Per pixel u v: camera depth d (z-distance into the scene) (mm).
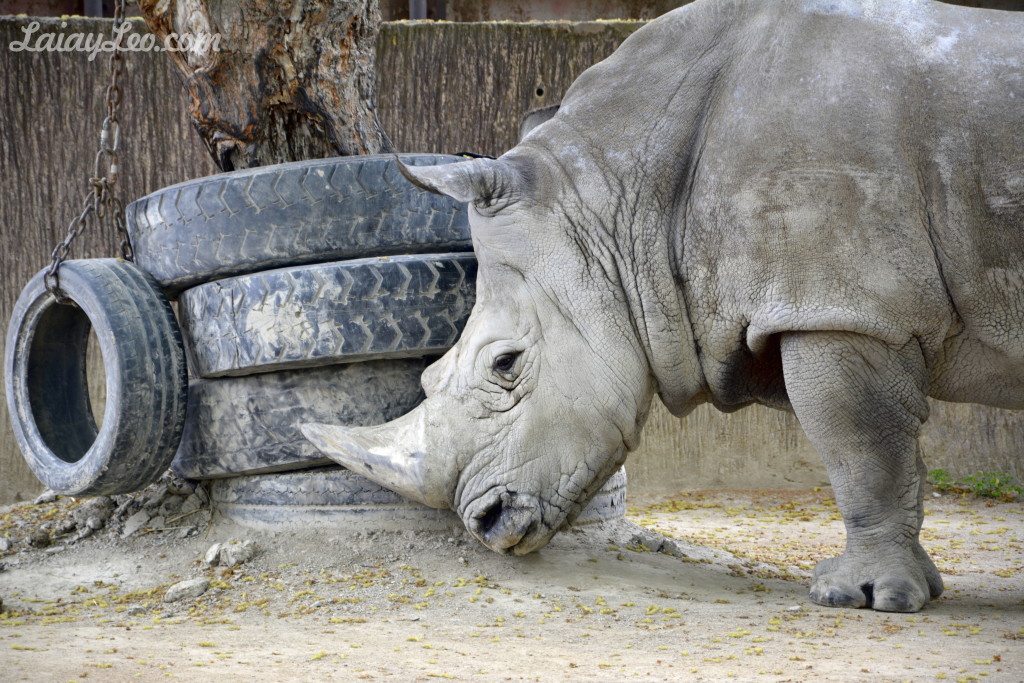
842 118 12578
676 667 9930
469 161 13578
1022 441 25672
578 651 10703
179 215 15484
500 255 13609
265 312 14672
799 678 9398
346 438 13727
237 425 15156
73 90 24500
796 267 12586
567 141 13961
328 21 17016
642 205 13562
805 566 17078
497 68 25562
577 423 13477
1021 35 12781
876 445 12844
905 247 12445
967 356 13266
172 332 15266
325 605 12852
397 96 25344
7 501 23875
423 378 14133
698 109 13609
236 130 17156
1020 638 11242
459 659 10328
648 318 13562
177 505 15977
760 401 14312
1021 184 12406
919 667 9828
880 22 13062
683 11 14164
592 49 25656
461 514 13641
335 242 15141
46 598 13633
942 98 12602
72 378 17312
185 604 13117
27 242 24438
